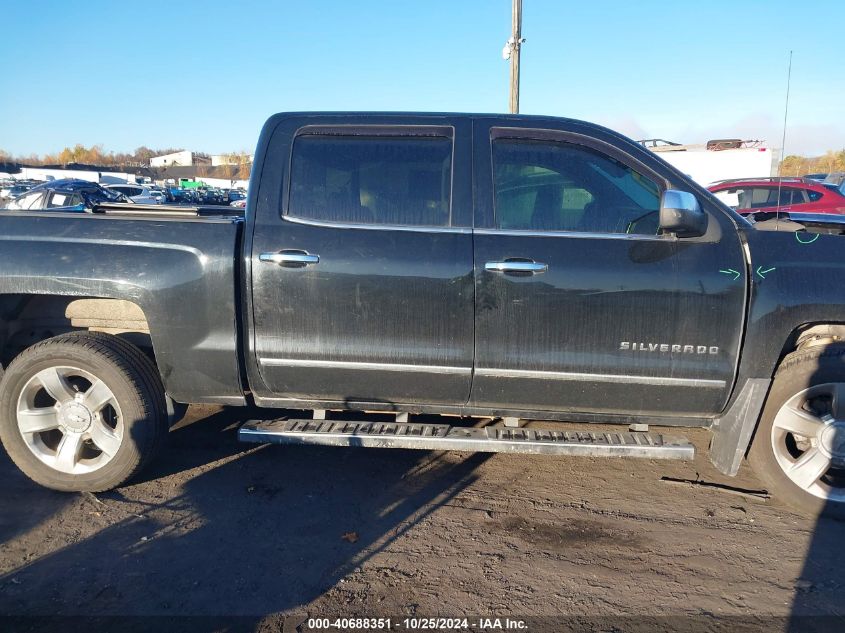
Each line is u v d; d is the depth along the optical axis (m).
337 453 4.27
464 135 3.55
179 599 2.78
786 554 3.19
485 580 2.96
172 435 4.50
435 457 4.24
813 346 3.47
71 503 3.56
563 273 3.31
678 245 3.34
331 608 2.74
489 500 3.70
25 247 3.48
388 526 3.40
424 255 3.37
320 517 3.47
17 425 3.58
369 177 3.54
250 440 3.52
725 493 3.81
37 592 2.81
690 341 3.32
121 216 3.67
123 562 3.03
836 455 3.40
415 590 2.88
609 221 3.43
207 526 3.36
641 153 3.47
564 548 3.22
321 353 3.46
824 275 3.29
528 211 3.46
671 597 2.85
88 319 3.90
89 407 3.56
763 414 3.52
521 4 16.78
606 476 4.02
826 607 2.80
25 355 3.52
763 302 3.27
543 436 3.52
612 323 3.32
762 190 11.46
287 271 3.40
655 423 3.54
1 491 3.67
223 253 3.42
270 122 3.67
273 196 3.54
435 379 3.46
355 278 3.38
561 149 3.51
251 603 2.77
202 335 3.48
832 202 10.77
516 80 17.20
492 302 3.35
